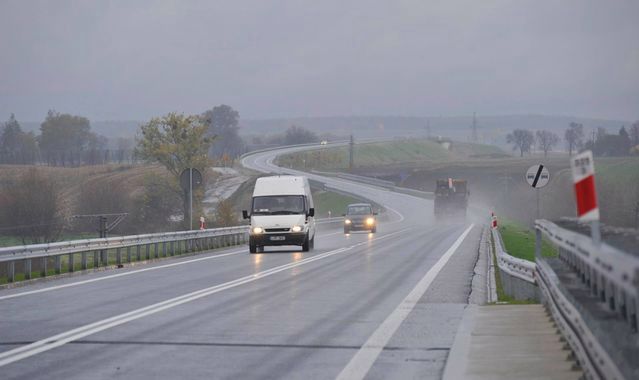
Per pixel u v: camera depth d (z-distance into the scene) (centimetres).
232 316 2227
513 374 1323
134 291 2972
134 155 15275
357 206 9406
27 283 3422
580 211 1038
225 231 6556
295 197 5606
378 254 5166
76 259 5738
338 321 2117
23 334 1902
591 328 1027
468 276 3531
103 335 1881
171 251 5344
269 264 4397
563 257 1856
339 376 1402
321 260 4666
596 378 952
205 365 1508
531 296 2456
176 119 15062
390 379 1375
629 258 703
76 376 1402
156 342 1778
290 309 2384
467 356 1524
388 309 2375
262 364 1518
